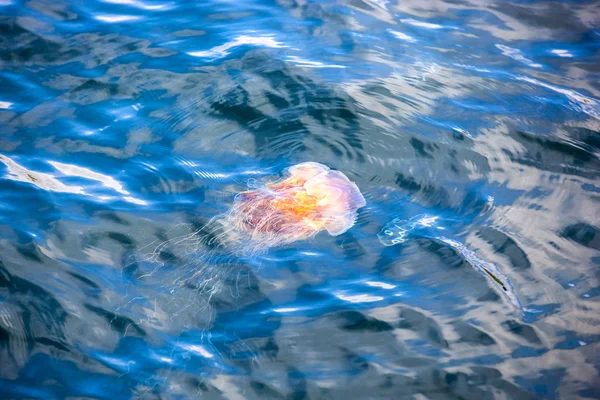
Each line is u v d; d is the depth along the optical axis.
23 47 7.61
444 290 5.05
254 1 9.01
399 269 5.22
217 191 5.90
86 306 4.75
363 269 5.21
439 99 7.34
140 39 8.00
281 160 6.35
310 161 6.35
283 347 4.54
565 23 8.96
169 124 6.68
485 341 4.66
